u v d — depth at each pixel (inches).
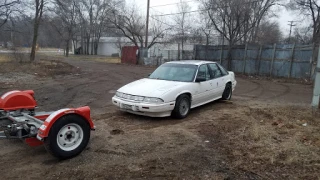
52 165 163.6
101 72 794.2
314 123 248.2
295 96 433.4
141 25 1384.1
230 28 852.6
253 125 240.2
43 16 1178.0
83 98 387.2
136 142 201.3
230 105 338.3
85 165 162.9
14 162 168.4
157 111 250.8
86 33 2492.6
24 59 960.3
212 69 335.0
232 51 844.6
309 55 641.0
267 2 997.2
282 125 238.1
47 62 1011.9
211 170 155.6
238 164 162.4
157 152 182.2
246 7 850.1
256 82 629.9
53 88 475.8
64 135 168.7
